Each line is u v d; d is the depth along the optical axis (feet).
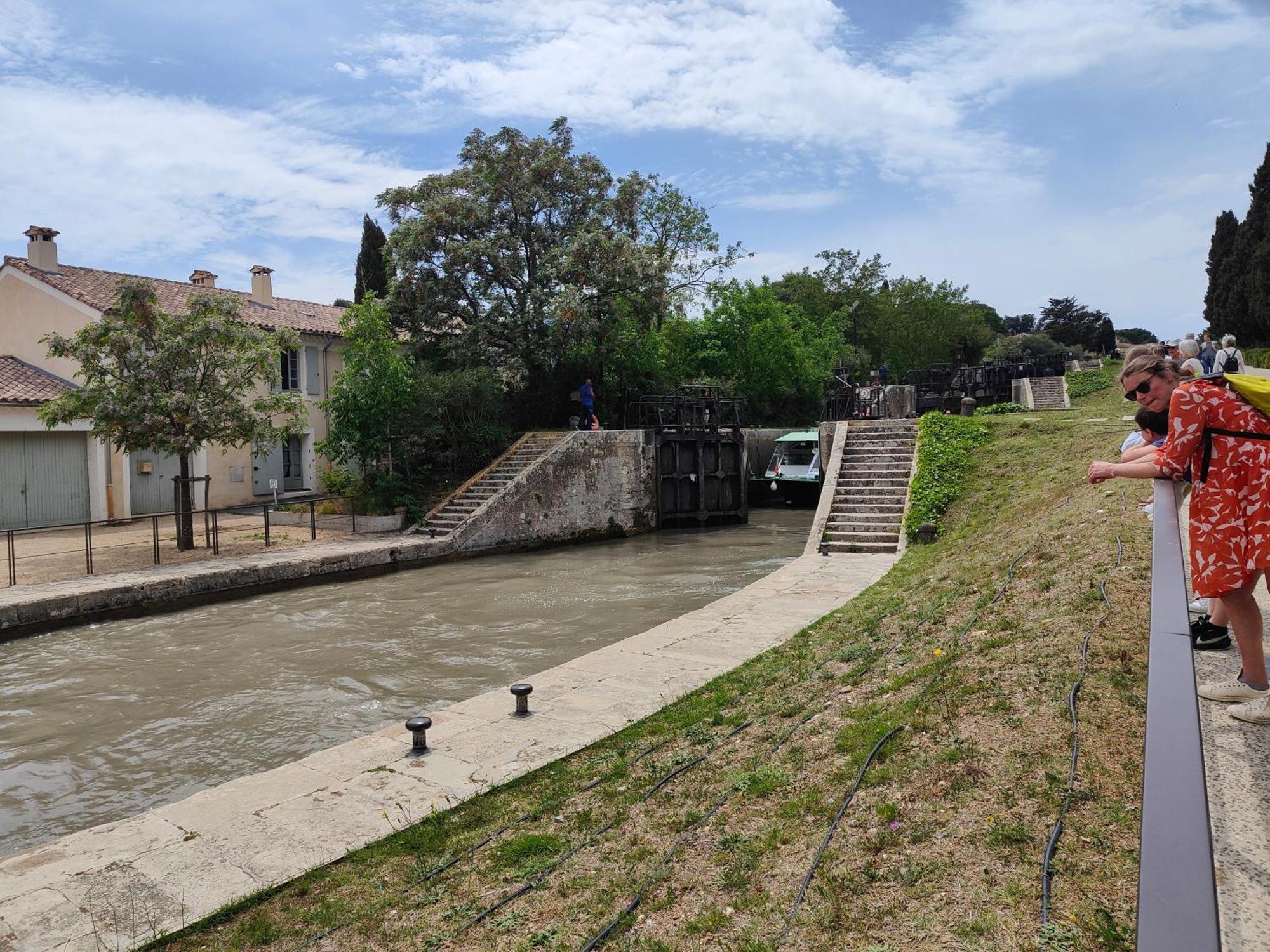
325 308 108.17
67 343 54.39
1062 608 20.17
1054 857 10.85
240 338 57.82
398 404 75.20
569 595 50.96
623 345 96.37
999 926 9.80
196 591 49.52
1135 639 16.79
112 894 16.16
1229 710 12.07
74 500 74.13
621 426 103.30
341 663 37.04
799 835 13.75
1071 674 16.05
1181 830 4.95
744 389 132.67
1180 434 11.67
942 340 184.34
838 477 61.67
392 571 61.52
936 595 29.84
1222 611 14.67
